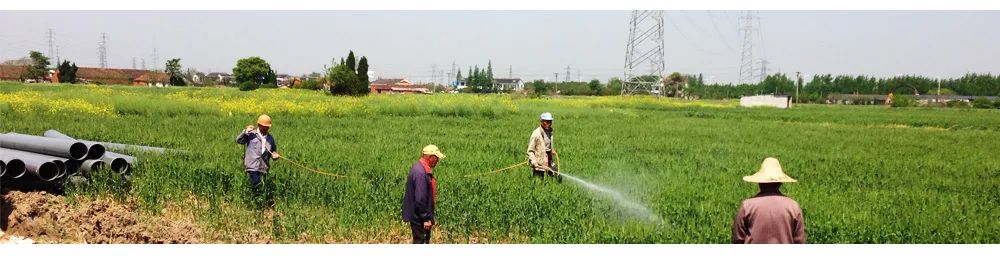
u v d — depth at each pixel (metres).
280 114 33.38
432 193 9.01
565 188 12.34
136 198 11.51
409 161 16.00
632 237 9.13
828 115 54.06
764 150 21.92
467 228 9.62
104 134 20.66
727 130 31.80
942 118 50.59
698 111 58.94
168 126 24.31
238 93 51.56
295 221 9.60
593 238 9.22
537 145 13.77
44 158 12.07
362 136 22.97
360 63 61.94
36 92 41.38
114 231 9.68
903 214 10.85
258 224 10.09
